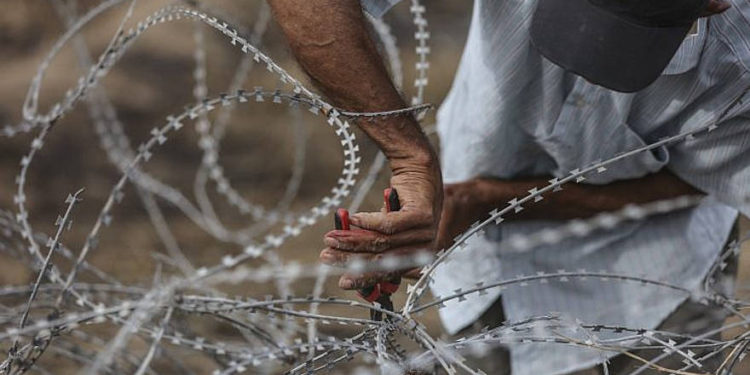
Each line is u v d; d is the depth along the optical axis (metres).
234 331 5.29
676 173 3.67
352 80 2.96
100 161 8.06
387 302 2.90
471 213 3.73
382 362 2.33
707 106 3.38
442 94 9.55
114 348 2.19
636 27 2.75
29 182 7.92
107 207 2.71
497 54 3.44
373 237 2.77
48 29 9.38
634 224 3.78
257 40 3.72
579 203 3.71
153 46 9.07
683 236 3.77
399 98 3.00
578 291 3.83
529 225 3.85
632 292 3.78
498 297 3.92
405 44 10.12
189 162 8.41
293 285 6.31
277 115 8.95
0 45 9.21
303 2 2.95
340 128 2.72
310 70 3.01
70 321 2.28
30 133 8.25
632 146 3.52
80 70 8.82
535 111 3.53
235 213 7.79
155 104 8.76
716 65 3.26
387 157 2.99
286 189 8.25
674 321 3.78
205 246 7.26
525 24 3.34
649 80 2.85
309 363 2.60
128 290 3.19
